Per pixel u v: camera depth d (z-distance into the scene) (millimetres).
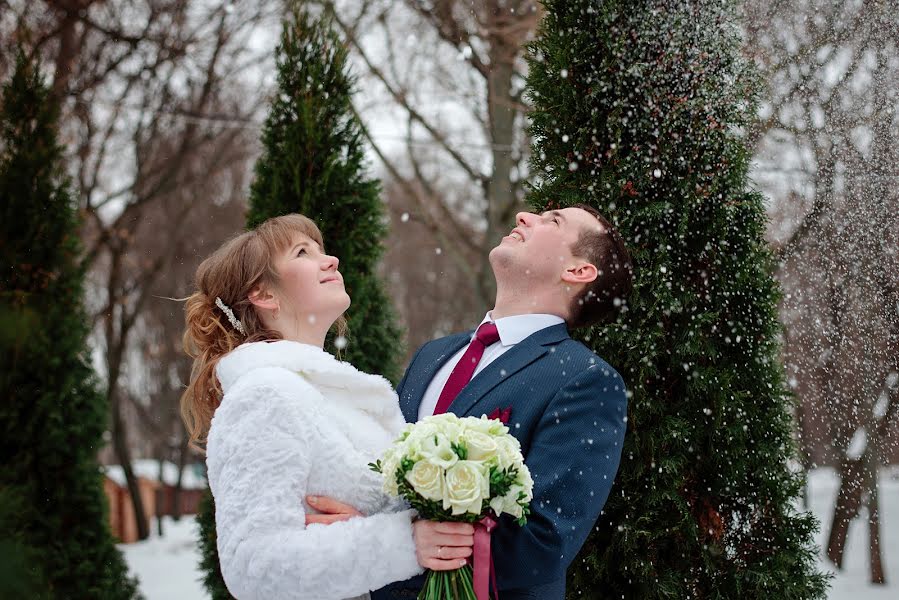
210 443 1818
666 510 2842
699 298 2902
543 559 1895
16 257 5348
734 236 2914
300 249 2164
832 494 12609
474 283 9875
